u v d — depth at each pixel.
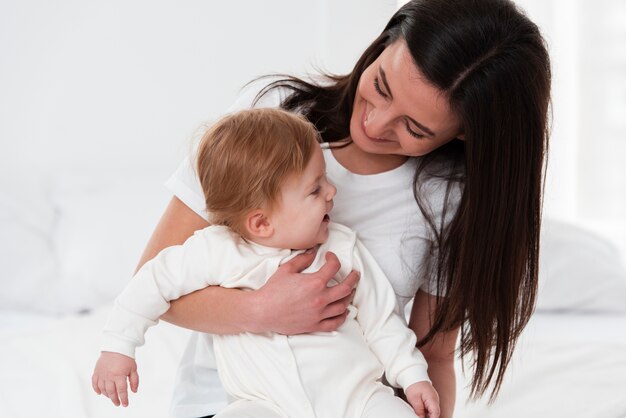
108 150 3.11
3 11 3.06
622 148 3.55
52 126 3.10
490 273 1.32
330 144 1.37
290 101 1.40
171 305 1.30
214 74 3.07
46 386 2.01
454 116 1.22
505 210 1.29
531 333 2.45
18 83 3.09
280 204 1.26
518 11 1.25
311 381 1.24
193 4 3.05
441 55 1.17
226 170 1.25
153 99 3.09
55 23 3.06
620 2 3.51
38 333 2.38
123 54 3.07
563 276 2.75
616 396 1.96
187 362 1.45
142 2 3.05
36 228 2.80
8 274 2.71
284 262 1.29
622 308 2.76
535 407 1.90
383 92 1.21
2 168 3.11
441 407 1.44
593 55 3.54
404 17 1.25
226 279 1.28
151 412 1.87
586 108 3.55
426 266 1.40
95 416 1.86
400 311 1.39
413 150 1.26
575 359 2.19
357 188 1.36
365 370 1.26
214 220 1.32
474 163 1.26
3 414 1.85
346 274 1.31
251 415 1.21
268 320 1.22
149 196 2.84
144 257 1.36
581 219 3.59
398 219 1.38
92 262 2.71
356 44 2.87
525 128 1.26
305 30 3.02
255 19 3.03
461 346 1.41
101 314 2.55
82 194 2.87
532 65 1.23
